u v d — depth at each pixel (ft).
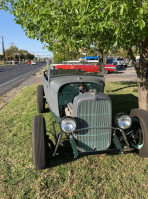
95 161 10.78
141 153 10.61
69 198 8.11
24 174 9.66
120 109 20.34
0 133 14.48
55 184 8.95
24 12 14.79
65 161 10.77
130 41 13.29
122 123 9.95
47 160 9.95
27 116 18.10
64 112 12.71
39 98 18.56
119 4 7.84
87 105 9.59
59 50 16.29
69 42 11.90
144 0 8.26
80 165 10.39
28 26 15.61
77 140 9.97
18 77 61.98
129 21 8.94
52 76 14.40
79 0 8.70
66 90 12.33
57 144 9.71
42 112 19.19
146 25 9.93
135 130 11.18
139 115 10.75
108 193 8.34
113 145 11.02
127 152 11.62
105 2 8.79
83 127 9.80
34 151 9.47
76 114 9.68
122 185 8.84
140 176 9.46
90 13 9.70
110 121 10.10
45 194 8.34
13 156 11.30
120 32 9.84
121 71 87.51
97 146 10.18
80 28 10.85
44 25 11.65
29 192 8.48
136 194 8.27
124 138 10.15
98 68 14.98
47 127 15.25
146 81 16.98
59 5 10.46
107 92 31.14
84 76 14.79
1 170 10.01
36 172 9.80
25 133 14.39
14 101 24.45
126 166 10.28
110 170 9.95
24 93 29.50
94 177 9.43
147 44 15.78
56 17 10.42
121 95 28.63
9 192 8.47
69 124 9.09
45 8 10.39
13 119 17.47
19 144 12.75
